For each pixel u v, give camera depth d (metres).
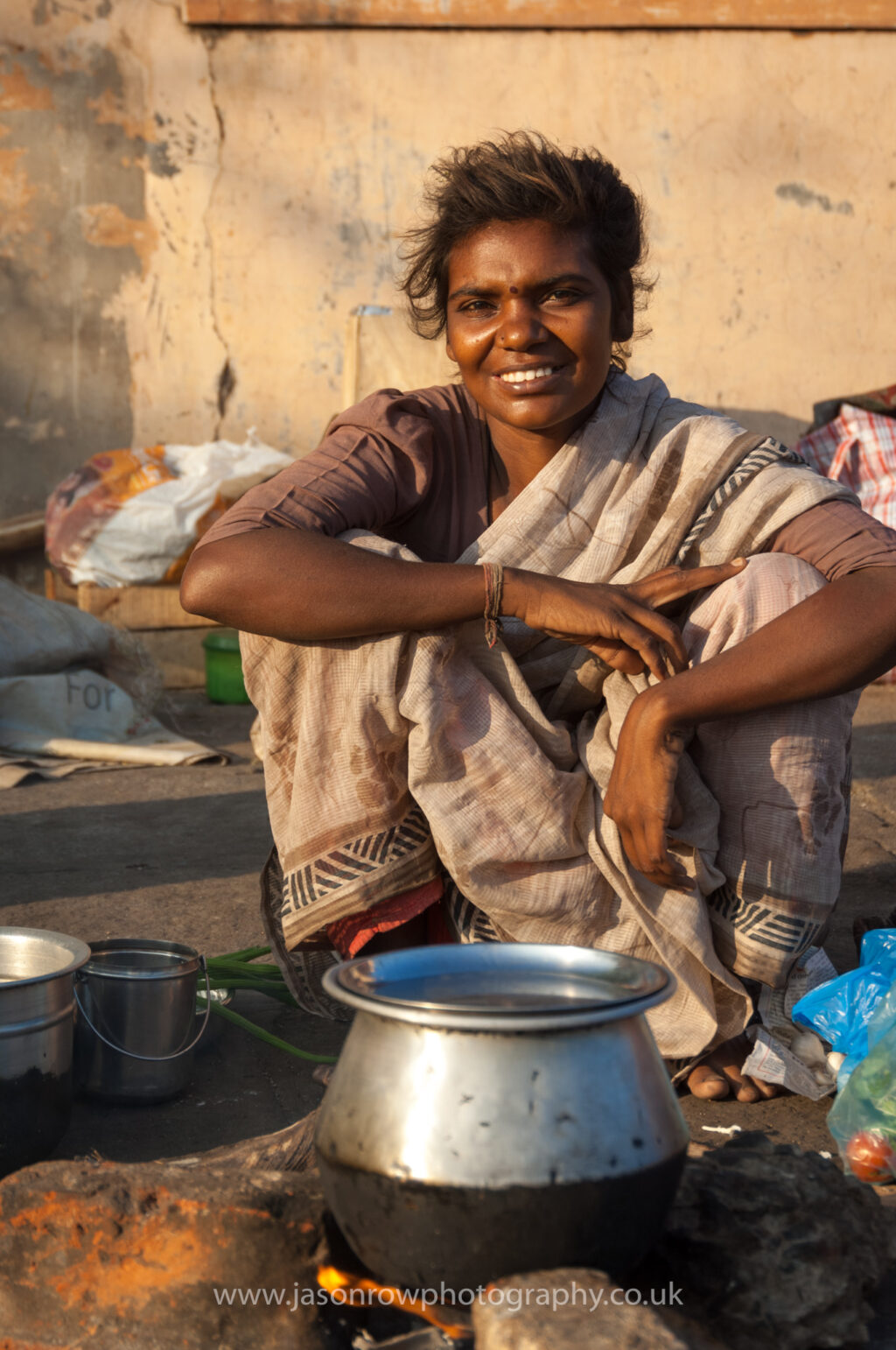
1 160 6.51
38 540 6.52
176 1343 1.28
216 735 5.26
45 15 6.45
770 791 1.92
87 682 5.04
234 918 2.87
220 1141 1.89
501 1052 1.17
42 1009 1.71
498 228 1.92
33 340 6.64
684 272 7.15
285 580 1.88
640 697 1.86
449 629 1.92
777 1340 1.29
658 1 6.86
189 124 6.64
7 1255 1.34
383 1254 1.21
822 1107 1.99
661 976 1.26
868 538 1.93
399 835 1.96
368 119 6.79
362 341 6.46
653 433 2.09
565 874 1.93
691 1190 1.36
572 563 2.03
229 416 6.85
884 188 7.21
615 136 7.02
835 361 7.32
